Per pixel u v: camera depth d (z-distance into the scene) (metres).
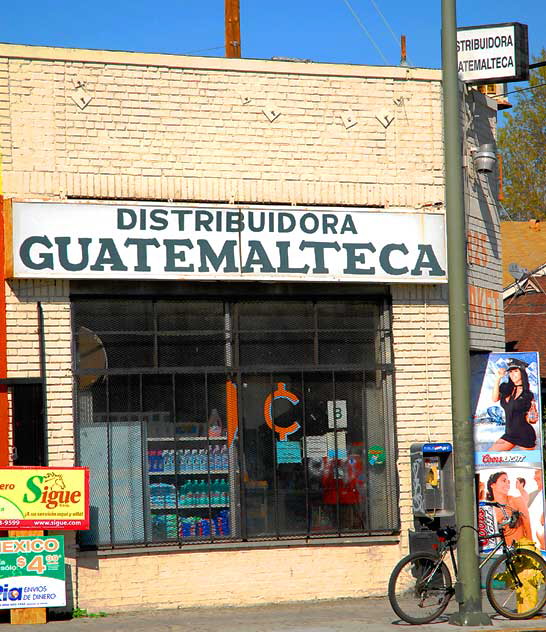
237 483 12.45
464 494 10.88
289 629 10.63
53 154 12.04
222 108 12.67
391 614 11.51
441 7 11.15
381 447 12.94
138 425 12.23
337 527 12.68
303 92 12.95
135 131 12.36
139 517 12.16
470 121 14.22
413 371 13.04
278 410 12.66
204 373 12.46
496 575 11.27
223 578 12.19
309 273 12.42
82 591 11.75
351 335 12.95
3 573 11.17
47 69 12.10
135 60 12.41
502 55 14.52
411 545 12.10
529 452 13.57
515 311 23.09
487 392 13.67
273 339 12.71
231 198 12.59
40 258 11.66
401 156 13.20
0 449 11.60
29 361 11.83
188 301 12.48
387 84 13.23
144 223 11.99
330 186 12.91
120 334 12.23
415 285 13.13
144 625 11.05
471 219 14.05
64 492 11.38
